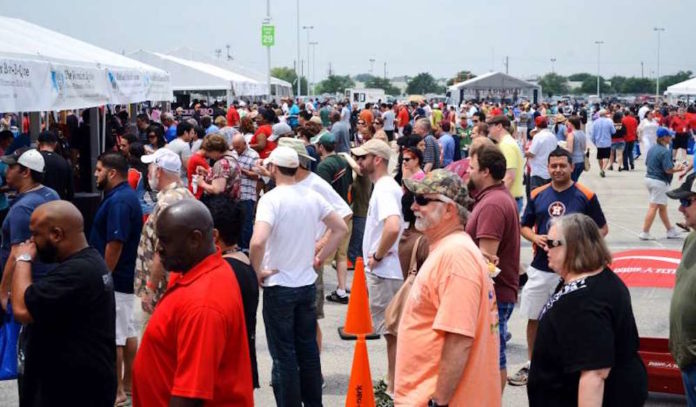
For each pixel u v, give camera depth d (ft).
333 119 62.75
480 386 12.57
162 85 55.83
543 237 21.25
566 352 12.64
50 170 28.78
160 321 10.89
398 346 13.35
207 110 95.40
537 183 42.98
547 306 13.26
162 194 20.70
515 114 136.15
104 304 14.15
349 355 25.94
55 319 13.71
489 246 18.15
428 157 44.27
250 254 18.03
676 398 21.59
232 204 16.20
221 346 10.71
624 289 13.04
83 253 14.15
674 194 16.15
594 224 13.24
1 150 38.34
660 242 45.60
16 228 20.07
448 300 12.42
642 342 21.18
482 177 18.61
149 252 19.56
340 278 32.63
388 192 21.54
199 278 11.00
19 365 15.48
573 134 55.26
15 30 38.40
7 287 18.16
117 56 48.42
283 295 18.54
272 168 19.29
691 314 15.33
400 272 22.04
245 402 11.29
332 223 19.58
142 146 37.09
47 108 29.25
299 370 19.21
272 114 60.29
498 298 18.66
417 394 12.80
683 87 90.68
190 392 10.42
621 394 12.78
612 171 90.12
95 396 14.10
